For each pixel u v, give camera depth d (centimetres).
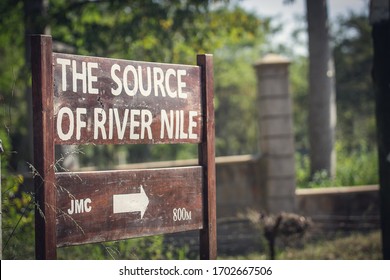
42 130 487
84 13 1723
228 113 4491
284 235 1117
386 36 898
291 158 1530
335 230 1482
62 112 501
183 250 1131
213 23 1745
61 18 1622
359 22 3931
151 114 556
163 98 566
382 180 914
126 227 536
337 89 4019
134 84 546
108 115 528
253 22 1812
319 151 1845
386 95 900
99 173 522
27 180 1133
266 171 1530
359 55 3950
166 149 3891
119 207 532
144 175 550
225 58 4609
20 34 1880
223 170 1542
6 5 1712
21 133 2584
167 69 570
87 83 517
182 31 1686
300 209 1520
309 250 1273
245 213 1520
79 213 509
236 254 1316
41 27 1588
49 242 489
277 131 1536
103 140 525
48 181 489
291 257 1205
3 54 2428
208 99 598
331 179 1792
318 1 1894
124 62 541
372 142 4062
